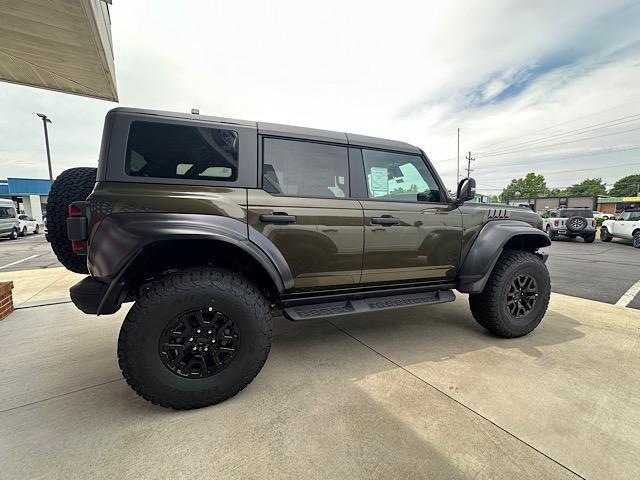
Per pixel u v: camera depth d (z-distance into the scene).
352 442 1.47
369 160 2.46
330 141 2.32
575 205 28.30
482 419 1.64
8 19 3.51
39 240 15.70
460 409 1.73
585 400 1.81
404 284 2.57
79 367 2.21
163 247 1.75
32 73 4.98
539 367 2.21
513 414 1.68
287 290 2.14
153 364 1.61
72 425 1.59
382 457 1.38
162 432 1.54
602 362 2.29
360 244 2.26
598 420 1.63
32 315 3.39
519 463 1.35
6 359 2.33
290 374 2.12
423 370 2.17
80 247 1.78
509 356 2.39
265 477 1.28
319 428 1.57
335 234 2.17
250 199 1.95
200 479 1.26
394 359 2.35
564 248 10.91
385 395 1.87
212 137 1.94
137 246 1.61
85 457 1.37
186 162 1.85
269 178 2.07
